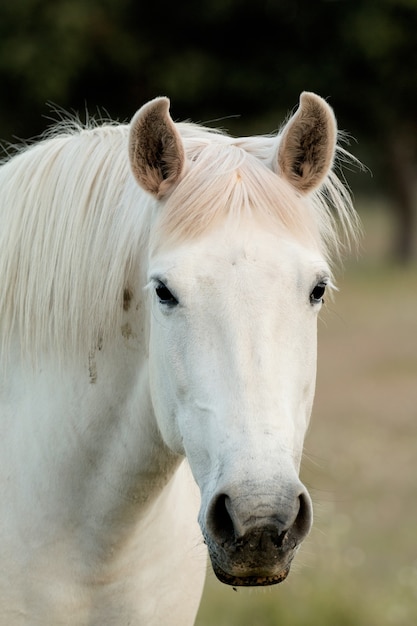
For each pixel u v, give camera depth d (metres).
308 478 14.05
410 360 23.36
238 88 31.72
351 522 12.26
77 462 4.98
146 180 4.65
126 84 32.22
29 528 5.01
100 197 4.98
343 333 27.03
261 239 4.41
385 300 31.75
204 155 4.71
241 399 4.15
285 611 8.92
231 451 4.09
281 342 4.27
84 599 5.05
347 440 16.31
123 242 4.86
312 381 4.51
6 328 5.18
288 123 4.70
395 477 14.30
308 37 32.94
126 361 4.95
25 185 5.14
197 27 32.75
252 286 4.29
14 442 5.14
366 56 32.09
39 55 29.64
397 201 42.34
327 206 5.02
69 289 4.96
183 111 33.00
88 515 5.00
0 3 30.20
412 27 32.22
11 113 30.73
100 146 5.10
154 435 4.94
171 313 4.39
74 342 4.97
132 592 5.16
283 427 4.13
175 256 4.39
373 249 48.16
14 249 5.08
